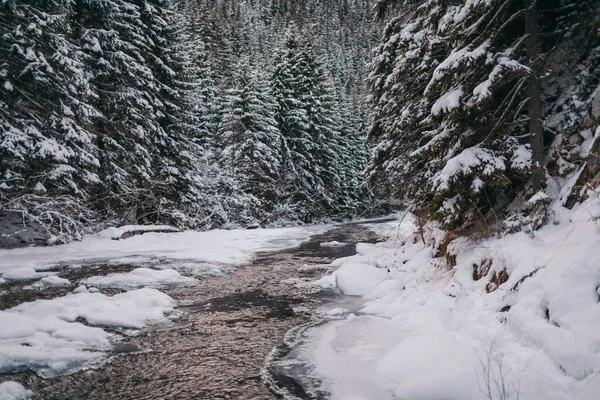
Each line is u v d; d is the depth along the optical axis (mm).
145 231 20719
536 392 4215
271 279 12609
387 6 13320
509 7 9266
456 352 5418
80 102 17438
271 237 23719
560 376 4348
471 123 8484
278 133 34469
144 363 6320
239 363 6297
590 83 8875
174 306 9586
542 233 7230
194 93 34438
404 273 11172
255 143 31859
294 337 7430
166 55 24297
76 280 11648
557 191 8062
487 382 4430
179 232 22500
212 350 6852
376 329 7598
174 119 24438
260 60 46594
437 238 11117
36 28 15336
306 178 37312
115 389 5484
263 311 9203
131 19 21578
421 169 12703
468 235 9641
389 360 5867
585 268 5285
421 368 5258
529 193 8758
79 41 19641
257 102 32469
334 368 5949
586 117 8359
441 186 8266
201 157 31328
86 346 6914
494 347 5383
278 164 33844
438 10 10047
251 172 32812
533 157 8586
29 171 16703
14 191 16625
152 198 23734
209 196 29797
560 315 4988
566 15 9500
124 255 15953
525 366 4723
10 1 14828
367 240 22969
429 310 7832
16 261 13883
